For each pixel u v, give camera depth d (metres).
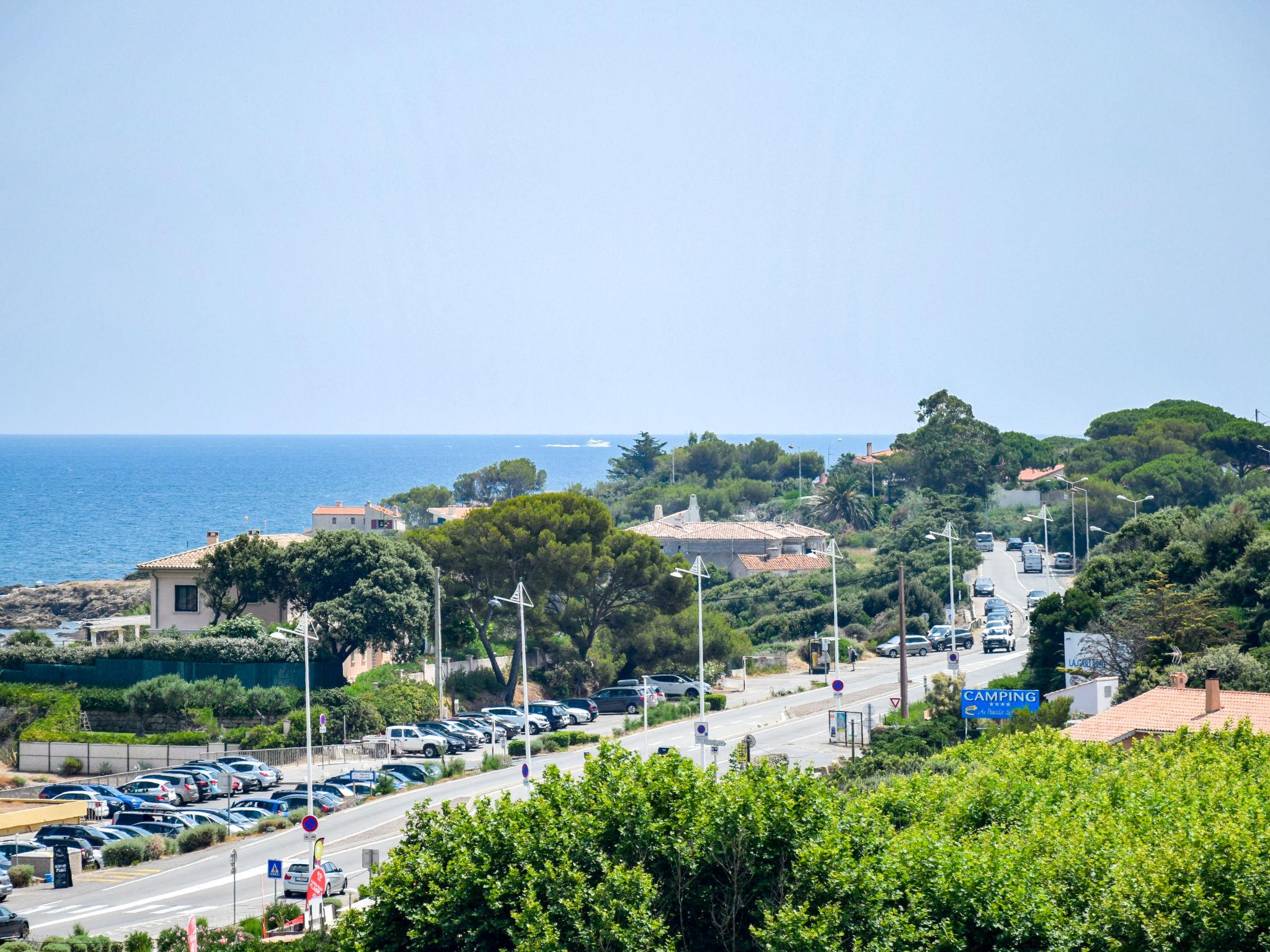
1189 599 154.25
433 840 61.06
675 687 177.38
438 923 57.12
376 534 188.38
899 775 98.19
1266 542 160.50
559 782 63.84
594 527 189.38
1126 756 87.88
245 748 154.88
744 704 173.38
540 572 180.62
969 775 79.44
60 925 90.19
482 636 184.12
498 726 158.38
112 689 171.62
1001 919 56.31
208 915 92.38
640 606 189.12
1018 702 126.75
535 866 58.16
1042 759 80.94
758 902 57.91
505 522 183.62
